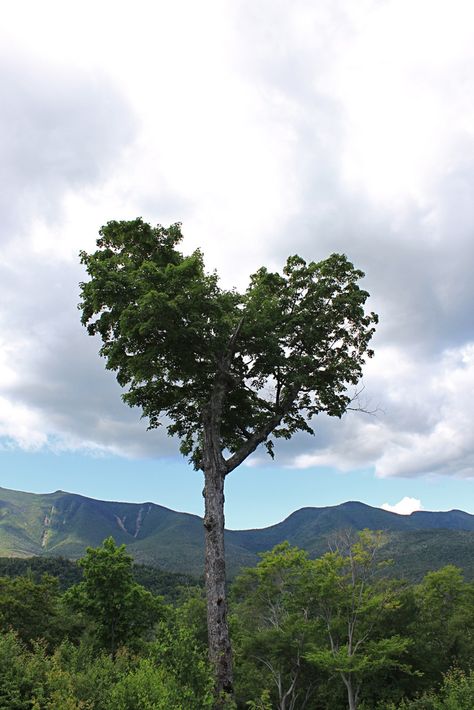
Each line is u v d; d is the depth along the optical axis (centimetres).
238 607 4244
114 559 3177
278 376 1811
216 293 1648
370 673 2825
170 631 1189
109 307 1572
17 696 970
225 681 1277
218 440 1590
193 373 1653
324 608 3206
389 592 3191
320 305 1842
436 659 3228
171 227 1797
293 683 3188
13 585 2694
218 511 1489
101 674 1189
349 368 1847
